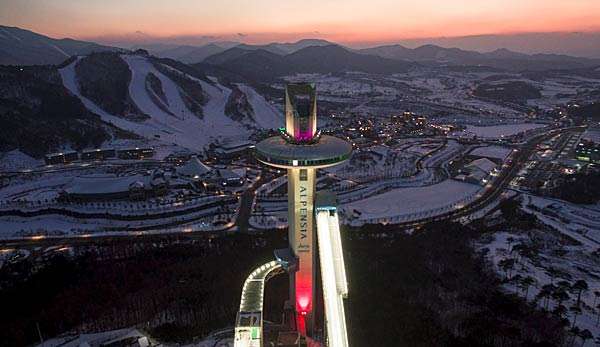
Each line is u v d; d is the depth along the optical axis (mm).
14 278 187500
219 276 182875
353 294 169875
